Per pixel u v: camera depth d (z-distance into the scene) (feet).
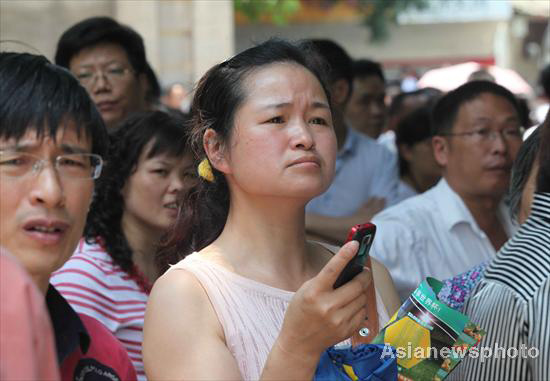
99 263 25.03
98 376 18.08
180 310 16.19
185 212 19.44
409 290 29.53
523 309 19.12
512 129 30.42
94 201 26.03
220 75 17.65
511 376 19.35
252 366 16.15
